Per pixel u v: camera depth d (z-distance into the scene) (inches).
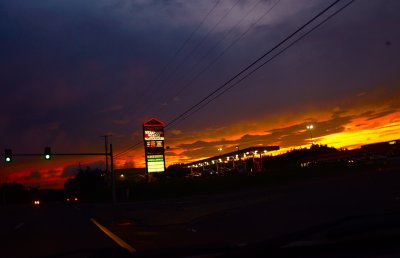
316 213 654.5
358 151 2930.6
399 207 586.9
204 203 1363.2
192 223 815.7
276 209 794.8
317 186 1200.8
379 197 729.0
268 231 570.6
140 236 657.0
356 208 637.9
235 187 2218.3
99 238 659.4
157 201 2096.5
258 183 2140.7
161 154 3009.4
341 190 957.8
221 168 5137.8
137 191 2898.6
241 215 799.7
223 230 635.5
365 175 1295.5
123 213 1327.5
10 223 1122.7
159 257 182.5
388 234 166.2
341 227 160.2
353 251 160.9
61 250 535.5
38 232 808.3
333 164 2410.2
